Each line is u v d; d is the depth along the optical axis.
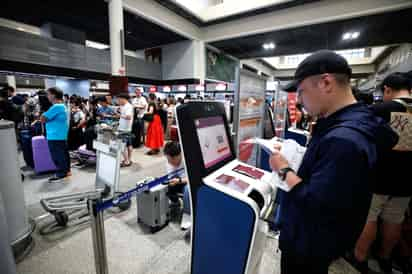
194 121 0.93
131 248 1.70
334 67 0.64
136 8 6.40
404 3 5.78
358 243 1.47
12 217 1.58
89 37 10.25
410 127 1.20
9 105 4.44
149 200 1.86
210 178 0.93
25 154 3.55
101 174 2.24
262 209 0.88
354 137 0.56
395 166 1.27
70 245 1.73
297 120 4.88
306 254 0.70
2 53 5.80
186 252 1.67
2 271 1.13
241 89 1.71
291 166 0.78
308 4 7.13
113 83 5.57
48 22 7.35
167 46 10.66
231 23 8.76
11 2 6.52
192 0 8.08
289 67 19.36
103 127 2.97
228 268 0.89
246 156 1.96
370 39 9.77
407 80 1.38
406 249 1.53
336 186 0.55
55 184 2.96
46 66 6.75
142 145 5.87
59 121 3.01
